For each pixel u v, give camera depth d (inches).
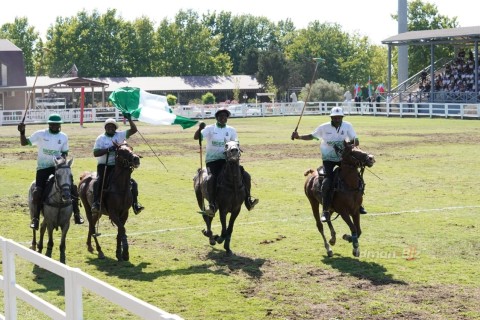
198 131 609.3
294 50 6082.7
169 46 5374.0
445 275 512.4
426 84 2942.9
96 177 578.6
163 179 1061.8
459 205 805.9
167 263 565.0
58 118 563.5
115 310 436.5
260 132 2023.9
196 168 1195.9
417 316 421.7
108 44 5162.4
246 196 588.1
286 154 1406.3
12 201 889.5
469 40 2696.9
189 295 473.1
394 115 2736.2
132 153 552.1
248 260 571.2
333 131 567.2
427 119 2506.2
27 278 520.7
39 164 565.6
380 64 6323.8
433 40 2795.3
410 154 1353.3
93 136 1985.7
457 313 426.3
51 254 593.3
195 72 5388.8
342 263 553.9
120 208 564.7
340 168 558.9
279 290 482.3
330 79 5895.7
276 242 635.5
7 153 1512.1
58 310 320.5
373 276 513.7
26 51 5457.7
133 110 596.7
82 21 5142.7
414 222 711.1
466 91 2691.9
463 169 1124.5
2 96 3240.7
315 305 447.2
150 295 473.7
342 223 716.0
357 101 3093.0
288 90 4945.9
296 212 783.7
